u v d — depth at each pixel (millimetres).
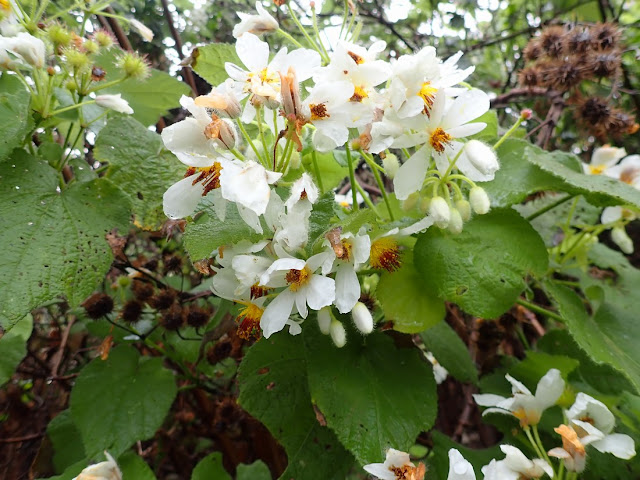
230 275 225
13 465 406
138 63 286
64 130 349
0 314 197
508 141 270
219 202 198
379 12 563
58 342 444
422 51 208
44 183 240
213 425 406
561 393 243
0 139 225
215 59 289
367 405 229
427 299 243
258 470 329
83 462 270
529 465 221
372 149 216
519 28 639
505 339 398
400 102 209
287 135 199
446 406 470
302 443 249
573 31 400
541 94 421
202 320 342
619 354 251
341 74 215
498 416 282
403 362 247
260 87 196
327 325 222
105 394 294
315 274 208
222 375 419
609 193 219
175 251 391
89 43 278
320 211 221
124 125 281
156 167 274
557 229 368
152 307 342
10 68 245
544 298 396
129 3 515
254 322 239
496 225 239
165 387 300
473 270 226
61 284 214
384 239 240
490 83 604
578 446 214
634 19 630
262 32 250
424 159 225
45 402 441
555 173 231
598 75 395
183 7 562
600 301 297
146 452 417
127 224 245
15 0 266
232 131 195
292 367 261
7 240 216
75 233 228
